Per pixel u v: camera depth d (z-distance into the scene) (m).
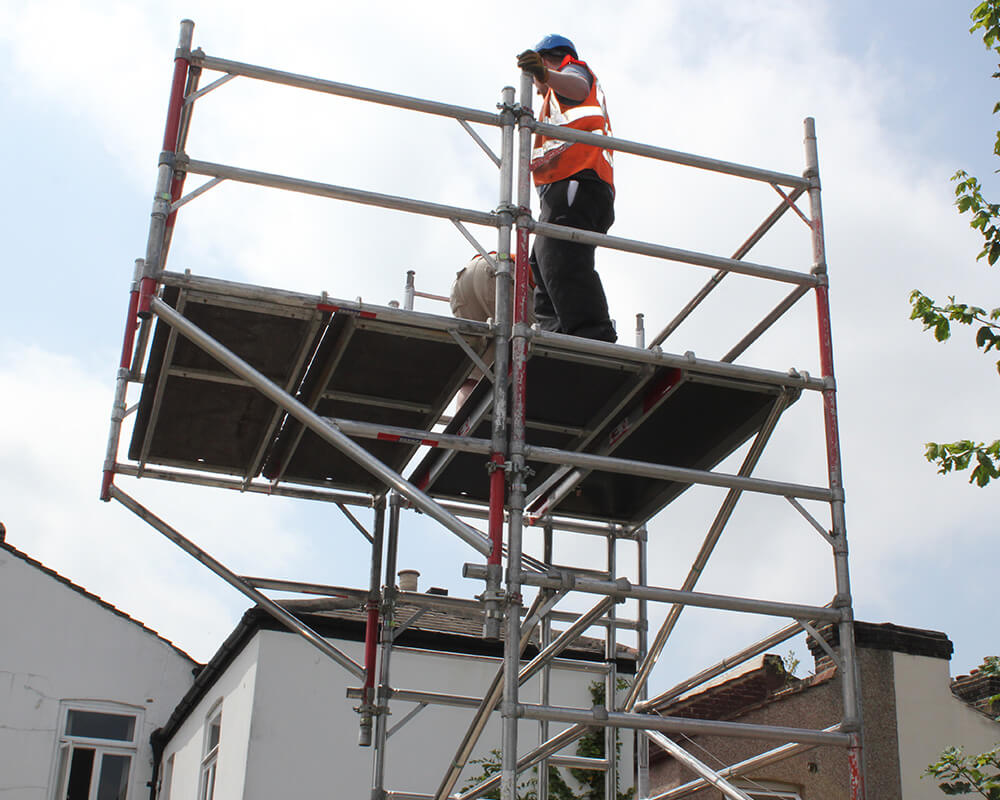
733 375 5.98
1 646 19.52
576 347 5.73
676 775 10.71
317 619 13.83
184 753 17.80
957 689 10.55
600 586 5.34
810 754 9.30
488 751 14.02
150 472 7.39
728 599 5.55
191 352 6.22
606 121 6.91
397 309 5.76
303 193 5.82
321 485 7.87
